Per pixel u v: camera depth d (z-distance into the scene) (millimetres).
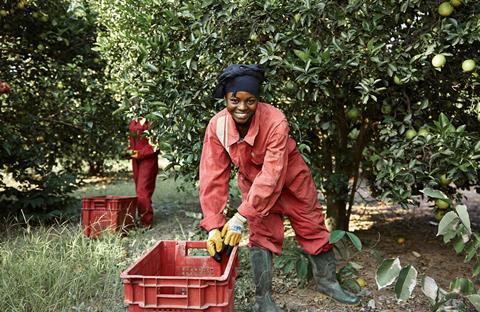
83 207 5566
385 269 2912
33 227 6113
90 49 6629
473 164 3520
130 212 5848
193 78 3979
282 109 4199
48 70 6723
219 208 3162
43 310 3387
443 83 4246
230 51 3969
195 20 3898
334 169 5273
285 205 3455
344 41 3670
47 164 7031
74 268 4055
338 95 4184
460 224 2928
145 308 2699
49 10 6340
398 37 3822
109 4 5141
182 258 3484
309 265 3865
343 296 3637
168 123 4008
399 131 4102
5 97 6445
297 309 3561
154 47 3910
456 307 3346
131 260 4496
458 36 3438
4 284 3514
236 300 3693
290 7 3699
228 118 3074
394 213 6961
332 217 5164
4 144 5949
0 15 6023
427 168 3797
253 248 3359
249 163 3158
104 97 6703
